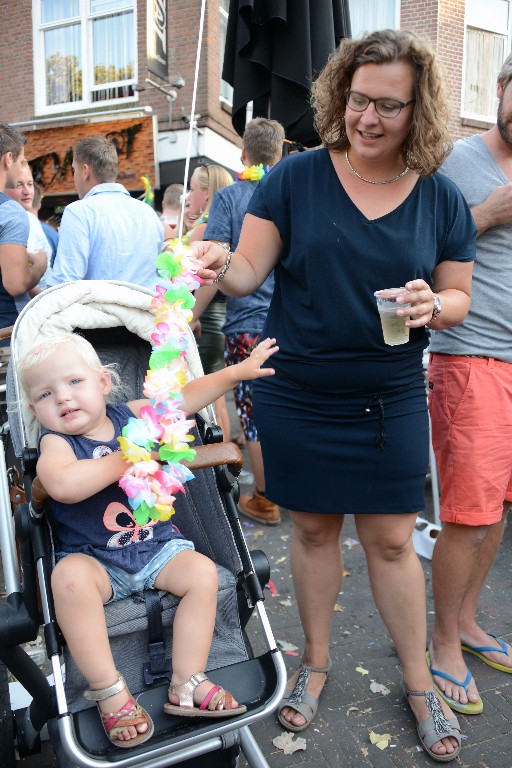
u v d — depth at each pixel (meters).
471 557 2.35
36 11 10.27
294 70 3.58
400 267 1.85
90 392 1.81
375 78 1.67
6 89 10.64
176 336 1.71
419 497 2.09
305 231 1.88
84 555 1.72
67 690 1.64
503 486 2.32
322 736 2.25
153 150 9.35
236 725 1.51
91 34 10.09
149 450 1.64
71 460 1.73
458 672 2.41
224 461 1.73
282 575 3.33
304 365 1.99
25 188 4.13
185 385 1.78
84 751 1.42
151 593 1.74
